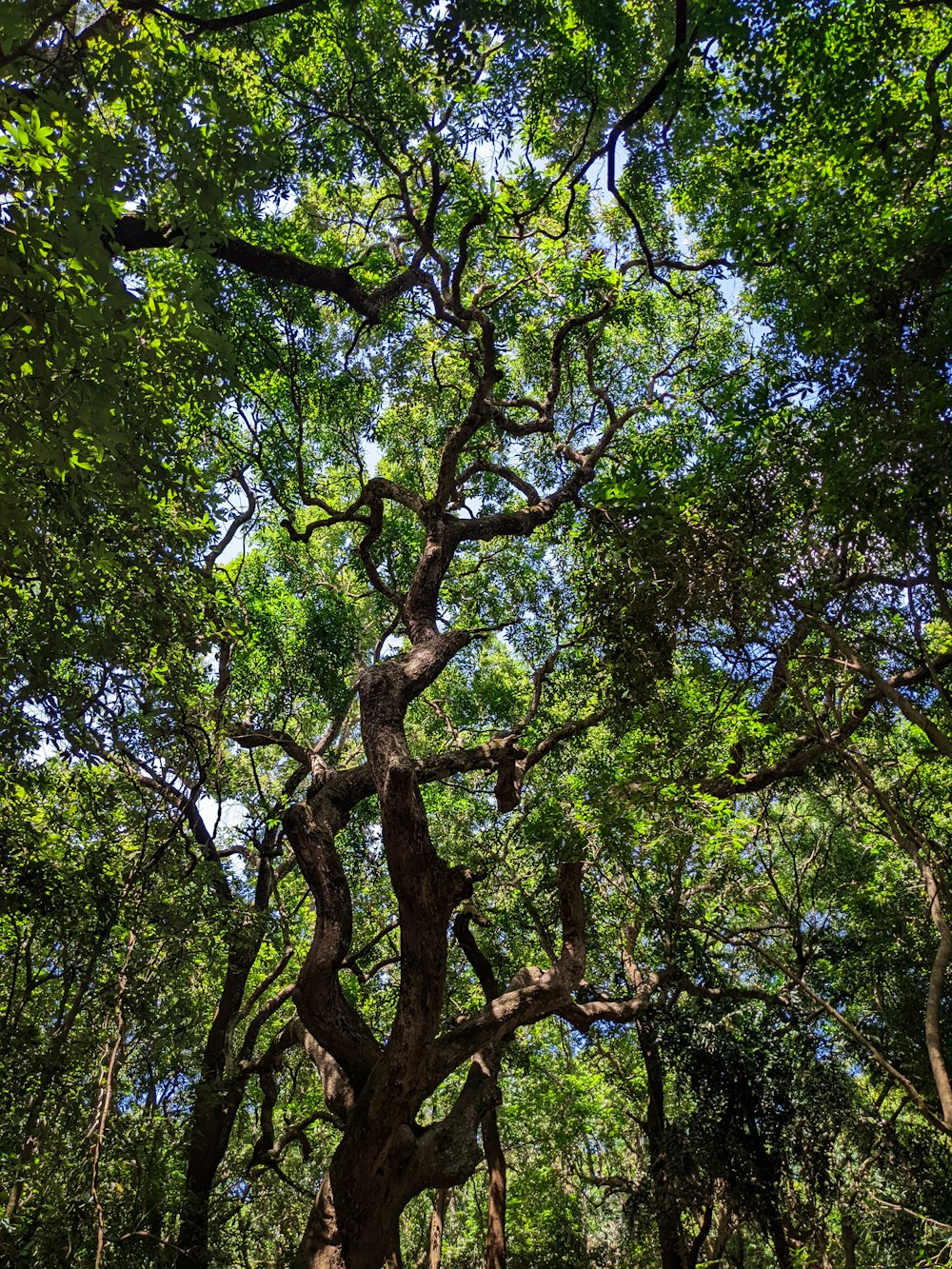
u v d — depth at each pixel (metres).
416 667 10.20
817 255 10.30
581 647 12.21
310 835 9.48
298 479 13.58
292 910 17.11
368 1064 8.81
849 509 8.80
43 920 11.30
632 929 16.17
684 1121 14.92
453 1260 23.89
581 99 11.23
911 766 14.73
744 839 11.62
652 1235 16.12
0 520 6.74
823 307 9.05
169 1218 12.34
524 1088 19.31
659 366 17.92
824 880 17.14
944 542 9.34
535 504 13.39
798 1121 14.20
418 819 8.76
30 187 5.30
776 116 9.87
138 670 9.97
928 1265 11.24
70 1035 11.25
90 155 5.42
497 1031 9.51
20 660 8.30
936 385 8.27
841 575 9.90
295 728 17.12
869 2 9.66
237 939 13.17
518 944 17.33
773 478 9.93
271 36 11.03
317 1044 10.84
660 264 14.37
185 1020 12.38
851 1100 14.63
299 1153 19.09
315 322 13.66
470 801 17.28
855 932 16.34
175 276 9.26
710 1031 14.56
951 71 10.78
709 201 14.11
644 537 10.27
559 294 15.11
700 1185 14.45
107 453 6.57
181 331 7.16
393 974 17.84
